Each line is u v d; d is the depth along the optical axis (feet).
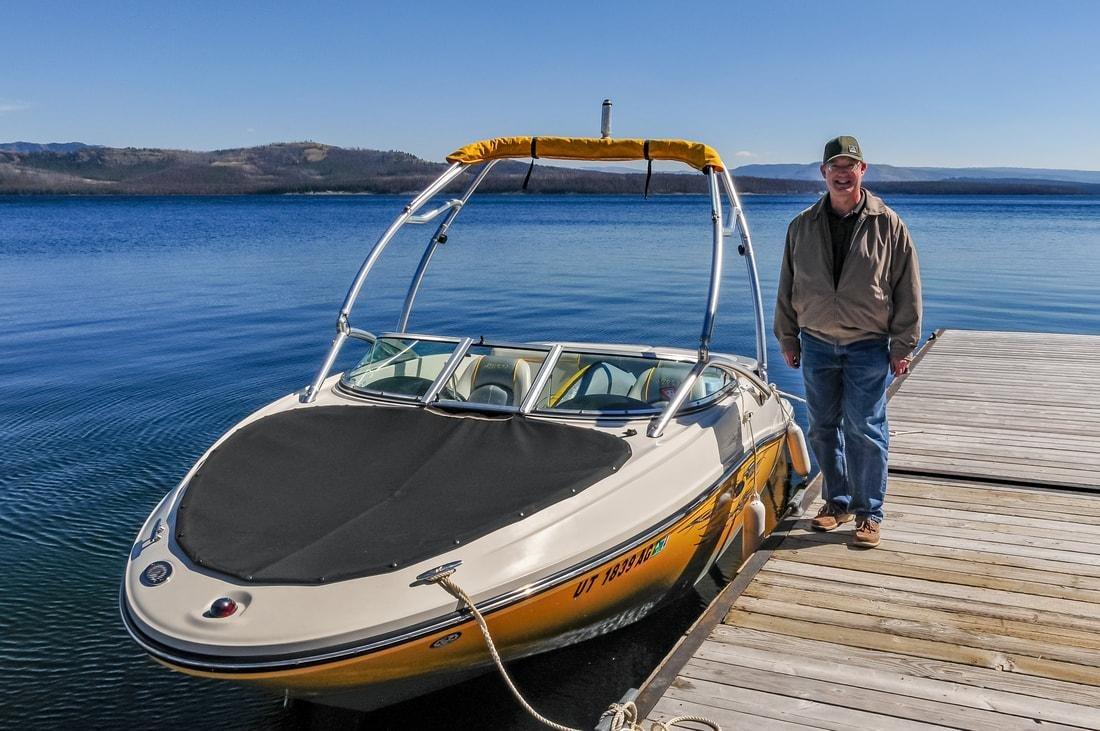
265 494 10.70
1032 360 26.25
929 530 13.25
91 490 19.20
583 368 14.34
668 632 13.17
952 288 59.26
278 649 8.43
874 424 12.19
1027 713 8.54
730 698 9.00
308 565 9.11
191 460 21.24
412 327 42.19
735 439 13.55
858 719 8.56
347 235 122.11
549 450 11.85
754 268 16.48
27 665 12.60
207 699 11.98
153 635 8.71
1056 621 10.34
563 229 136.56
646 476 11.46
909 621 10.47
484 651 9.88
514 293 55.62
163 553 9.72
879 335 11.83
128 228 150.51
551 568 9.90
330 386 14.90
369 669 8.93
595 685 11.80
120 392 28.53
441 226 17.88
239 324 43.65
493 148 15.99
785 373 31.60
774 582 11.64
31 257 87.56
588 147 15.52
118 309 49.67
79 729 11.25
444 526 9.87
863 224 11.33
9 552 16.08
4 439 23.03
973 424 19.19
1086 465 16.03
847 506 13.29
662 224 155.53
